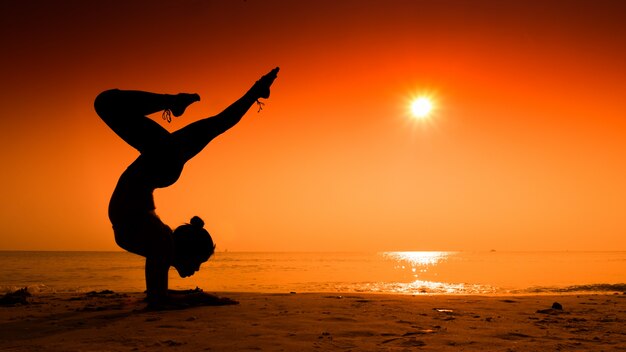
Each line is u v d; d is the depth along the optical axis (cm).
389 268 4547
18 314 533
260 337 389
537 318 517
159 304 554
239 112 476
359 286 1872
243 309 566
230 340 376
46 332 414
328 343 366
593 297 841
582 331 429
